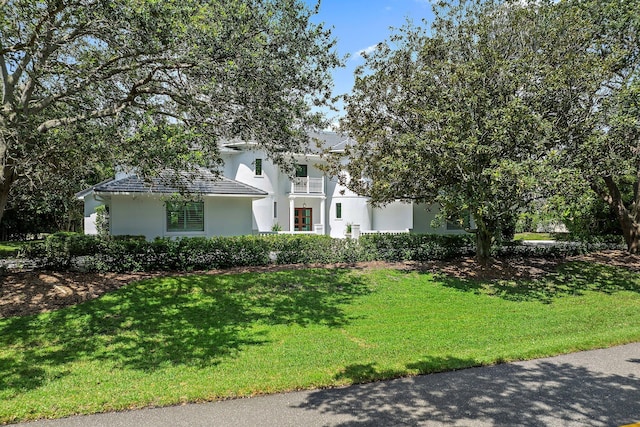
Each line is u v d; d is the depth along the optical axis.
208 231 19.27
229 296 9.92
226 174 26.08
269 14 7.99
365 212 25.48
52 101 8.99
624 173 12.12
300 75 8.82
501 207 11.39
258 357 6.43
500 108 10.40
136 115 9.12
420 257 15.18
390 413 4.52
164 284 10.40
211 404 4.77
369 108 12.79
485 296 11.22
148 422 4.31
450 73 11.22
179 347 6.85
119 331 7.53
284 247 13.90
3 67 8.80
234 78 7.98
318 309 9.37
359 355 6.54
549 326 8.62
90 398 4.86
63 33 8.13
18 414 4.46
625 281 13.55
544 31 11.38
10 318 7.91
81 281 10.29
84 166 10.70
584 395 5.00
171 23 6.85
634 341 7.33
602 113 10.98
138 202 17.89
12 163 9.09
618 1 13.31
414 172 11.59
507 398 4.91
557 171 9.89
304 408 4.65
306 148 10.85
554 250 17.14
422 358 6.33
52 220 30.36
